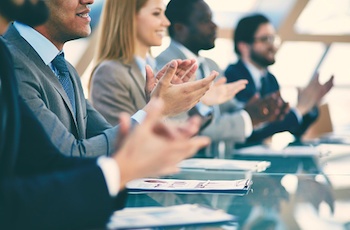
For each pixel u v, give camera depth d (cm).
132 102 306
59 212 112
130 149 114
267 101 373
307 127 409
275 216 142
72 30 211
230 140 362
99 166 116
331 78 406
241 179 207
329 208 153
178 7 362
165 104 187
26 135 151
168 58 360
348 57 782
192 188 178
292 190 181
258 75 447
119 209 142
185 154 113
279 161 271
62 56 219
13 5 131
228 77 438
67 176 116
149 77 214
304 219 139
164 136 114
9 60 135
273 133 386
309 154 303
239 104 429
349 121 807
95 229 116
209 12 364
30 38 206
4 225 110
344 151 319
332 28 746
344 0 718
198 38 366
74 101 222
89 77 314
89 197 114
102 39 314
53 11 206
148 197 168
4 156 125
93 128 238
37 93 195
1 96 126
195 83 189
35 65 201
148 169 114
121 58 309
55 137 190
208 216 134
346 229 129
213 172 228
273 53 448
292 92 783
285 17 727
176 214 135
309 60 777
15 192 112
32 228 111
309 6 721
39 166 150
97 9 447
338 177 213
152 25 314
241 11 709
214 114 359
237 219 137
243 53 446
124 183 116
